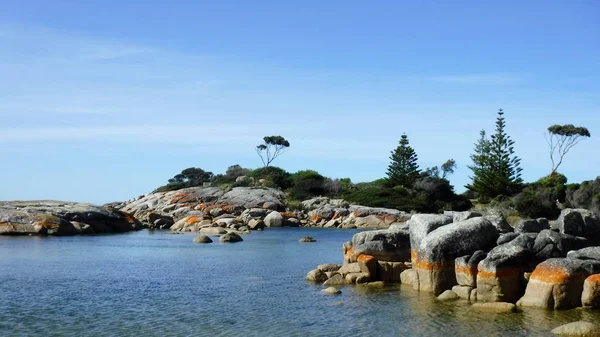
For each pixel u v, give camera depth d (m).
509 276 24.86
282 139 136.88
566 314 22.45
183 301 27.25
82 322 22.98
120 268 38.38
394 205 97.12
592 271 23.69
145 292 29.61
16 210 65.44
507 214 83.38
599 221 31.91
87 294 28.92
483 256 26.23
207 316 24.06
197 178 145.00
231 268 38.66
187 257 44.97
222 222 77.88
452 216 32.31
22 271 36.31
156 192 124.81
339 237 66.00
